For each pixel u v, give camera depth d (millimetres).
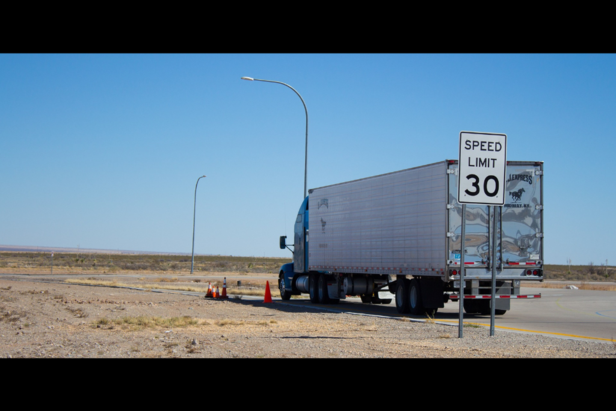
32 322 16328
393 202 21344
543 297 32562
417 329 15094
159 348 11211
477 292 18812
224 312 20984
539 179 19453
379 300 25828
